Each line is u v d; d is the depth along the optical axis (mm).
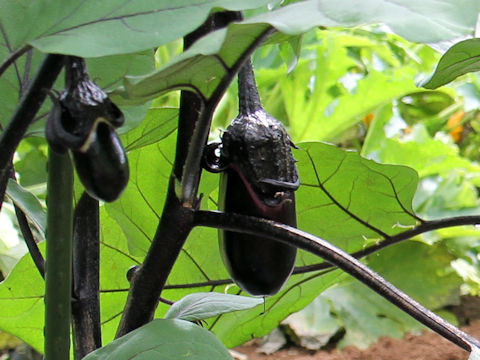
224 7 440
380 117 1899
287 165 571
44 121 587
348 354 1612
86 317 661
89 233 663
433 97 2236
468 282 1755
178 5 445
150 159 831
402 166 766
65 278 541
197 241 862
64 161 513
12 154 526
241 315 909
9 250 1397
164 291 883
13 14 457
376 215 819
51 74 461
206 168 575
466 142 2273
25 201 672
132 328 620
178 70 454
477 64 564
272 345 1666
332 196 818
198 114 572
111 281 892
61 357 551
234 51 457
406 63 2043
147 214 862
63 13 450
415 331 1646
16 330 892
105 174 443
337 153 778
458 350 1579
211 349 572
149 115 686
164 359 560
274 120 577
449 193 1854
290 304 923
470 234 1749
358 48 2057
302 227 852
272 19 405
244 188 568
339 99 1766
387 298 534
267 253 578
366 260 1729
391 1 404
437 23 390
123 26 439
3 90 589
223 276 884
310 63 1819
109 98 458
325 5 407
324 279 889
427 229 792
